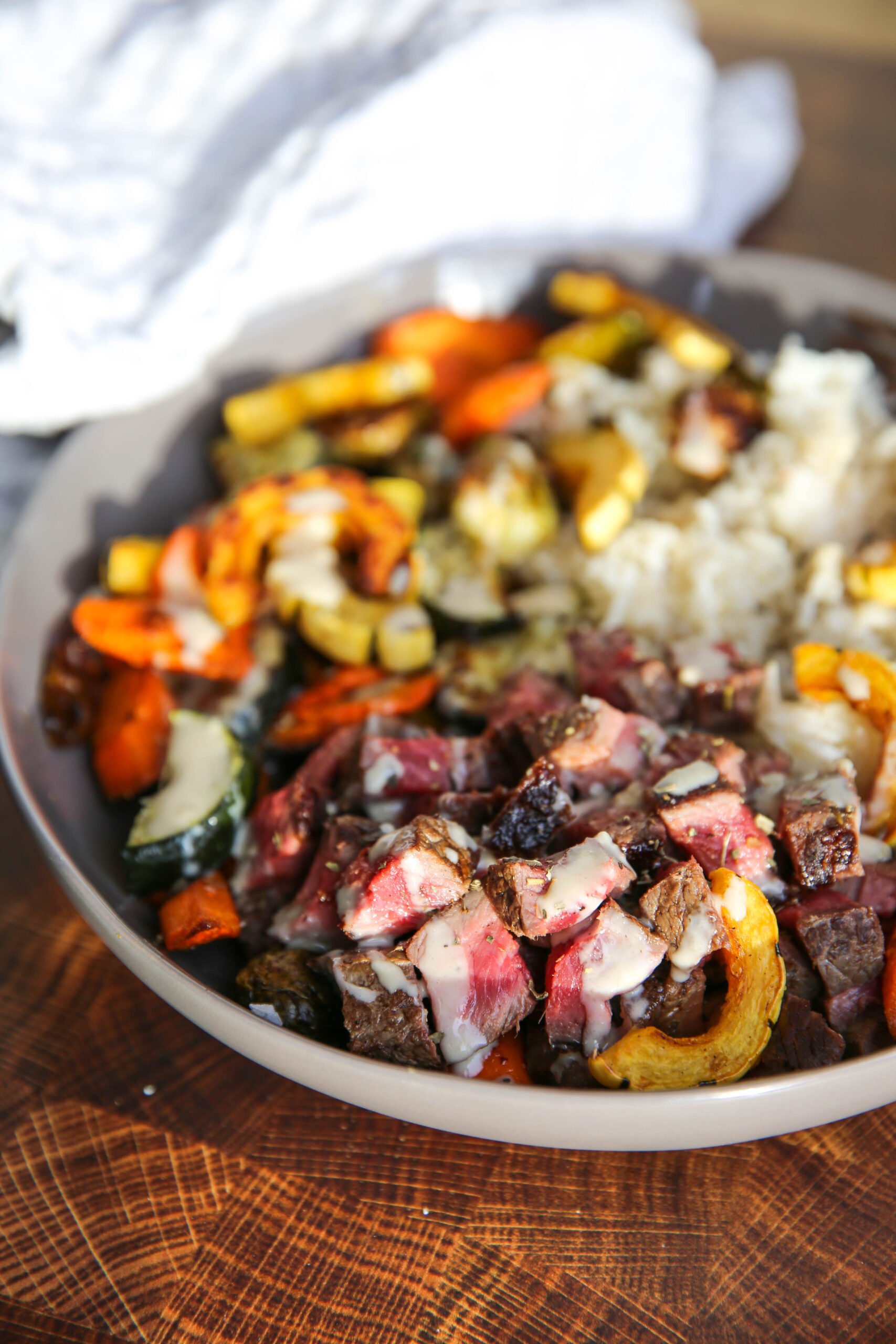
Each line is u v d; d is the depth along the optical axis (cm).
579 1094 35
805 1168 38
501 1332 36
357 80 54
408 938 39
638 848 39
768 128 60
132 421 50
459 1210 38
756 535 48
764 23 89
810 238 59
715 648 45
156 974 38
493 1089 36
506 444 51
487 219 55
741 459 50
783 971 38
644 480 50
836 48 67
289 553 48
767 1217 37
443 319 54
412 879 38
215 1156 38
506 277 54
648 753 42
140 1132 39
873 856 41
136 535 50
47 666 46
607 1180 38
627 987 38
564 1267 37
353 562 49
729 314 54
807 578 47
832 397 50
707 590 47
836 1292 36
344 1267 37
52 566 47
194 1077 40
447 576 49
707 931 38
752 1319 36
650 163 56
